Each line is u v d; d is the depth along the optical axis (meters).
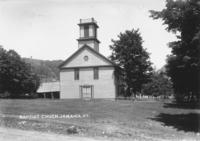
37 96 62.78
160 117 26.02
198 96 25.03
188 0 21.27
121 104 34.12
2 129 16.44
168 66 23.94
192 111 30.78
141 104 35.44
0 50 54.34
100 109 28.47
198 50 21.02
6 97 54.38
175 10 21.73
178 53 22.23
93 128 17.64
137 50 54.31
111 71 46.00
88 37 51.31
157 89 71.75
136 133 17.64
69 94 47.06
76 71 47.25
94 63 46.69
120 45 54.94
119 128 18.72
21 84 55.31
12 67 54.00
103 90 46.00
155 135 17.72
